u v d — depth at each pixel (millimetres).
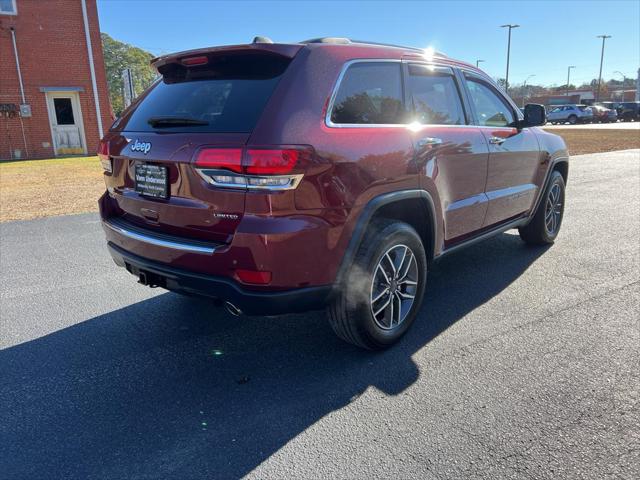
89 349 3369
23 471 2229
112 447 2389
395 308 3328
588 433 2414
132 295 4320
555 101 75438
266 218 2516
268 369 3088
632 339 3354
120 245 3293
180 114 2930
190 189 2727
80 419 2607
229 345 3418
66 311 3980
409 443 2373
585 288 4285
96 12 19109
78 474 2213
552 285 4371
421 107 3484
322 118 2713
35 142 18812
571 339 3367
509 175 4492
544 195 5230
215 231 2697
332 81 2834
